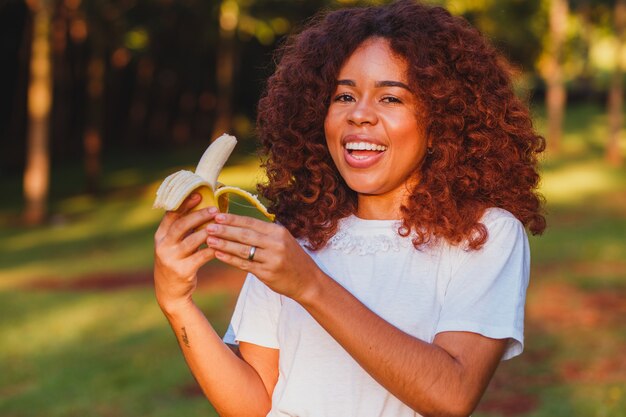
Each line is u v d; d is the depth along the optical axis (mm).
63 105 28250
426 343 1794
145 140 31203
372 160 2037
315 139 2223
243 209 13516
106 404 6547
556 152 22031
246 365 2127
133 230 17109
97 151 21906
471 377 1841
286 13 20375
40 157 18656
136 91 30719
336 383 2002
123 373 7211
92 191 21828
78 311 9617
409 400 1771
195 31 25047
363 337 1738
